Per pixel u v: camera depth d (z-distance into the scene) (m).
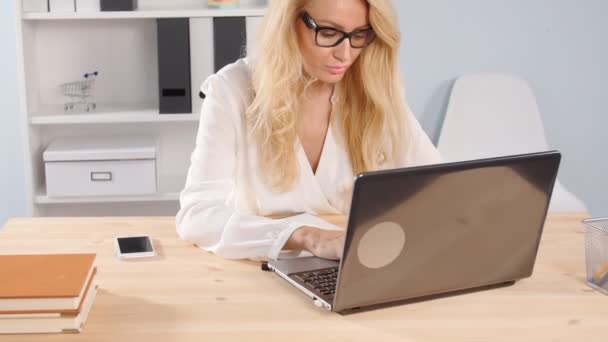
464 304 1.45
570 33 3.36
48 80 3.26
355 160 2.01
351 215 1.28
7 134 3.46
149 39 3.27
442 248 1.40
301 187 1.96
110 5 3.01
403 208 1.32
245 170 1.95
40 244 1.75
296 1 1.79
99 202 3.41
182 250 1.73
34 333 1.31
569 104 3.42
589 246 1.54
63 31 3.23
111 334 1.32
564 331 1.35
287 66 1.84
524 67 3.38
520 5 3.32
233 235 1.67
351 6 1.74
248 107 1.93
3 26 3.37
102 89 3.30
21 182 3.51
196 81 3.06
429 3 3.30
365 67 1.89
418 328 1.35
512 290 1.52
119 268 1.61
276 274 1.59
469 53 3.35
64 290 1.31
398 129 1.97
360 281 1.36
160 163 3.40
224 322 1.36
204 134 1.88
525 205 1.45
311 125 1.99
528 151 3.24
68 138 3.26
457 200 1.37
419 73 3.36
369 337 1.31
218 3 3.09
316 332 1.33
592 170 3.49
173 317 1.38
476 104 3.24
